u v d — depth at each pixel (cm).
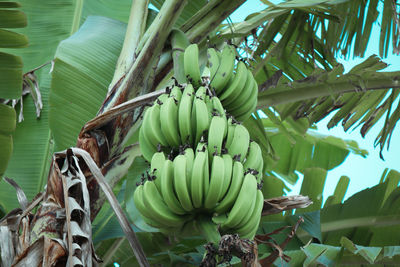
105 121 279
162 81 300
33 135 364
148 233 346
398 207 364
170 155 250
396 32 368
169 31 297
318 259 314
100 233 335
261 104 358
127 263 350
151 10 364
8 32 290
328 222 367
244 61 274
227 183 239
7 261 258
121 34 360
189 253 349
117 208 255
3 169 300
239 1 308
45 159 357
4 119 296
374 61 360
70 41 348
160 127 255
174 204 238
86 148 279
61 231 265
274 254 265
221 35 313
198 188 235
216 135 245
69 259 248
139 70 293
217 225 236
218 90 266
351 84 359
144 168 287
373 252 311
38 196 277
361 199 372
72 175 269
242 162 252
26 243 263
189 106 252
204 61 304
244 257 224
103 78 342
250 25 327
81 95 338
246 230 237
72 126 336
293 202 256
